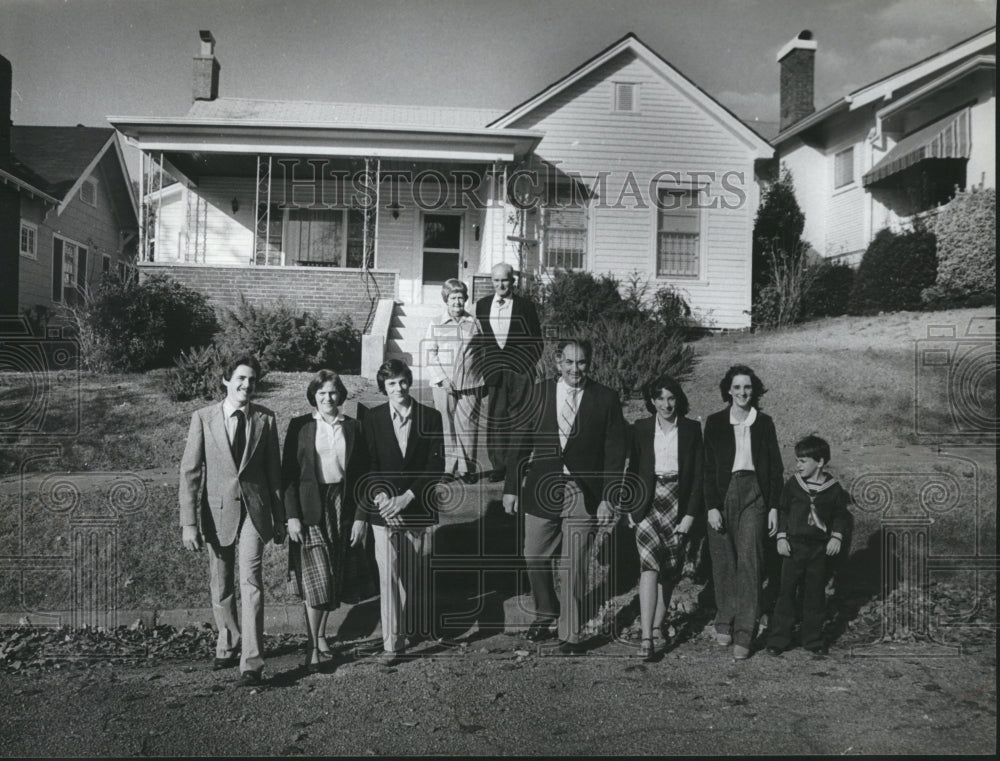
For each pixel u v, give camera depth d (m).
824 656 5.29
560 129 14.25
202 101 16.02
